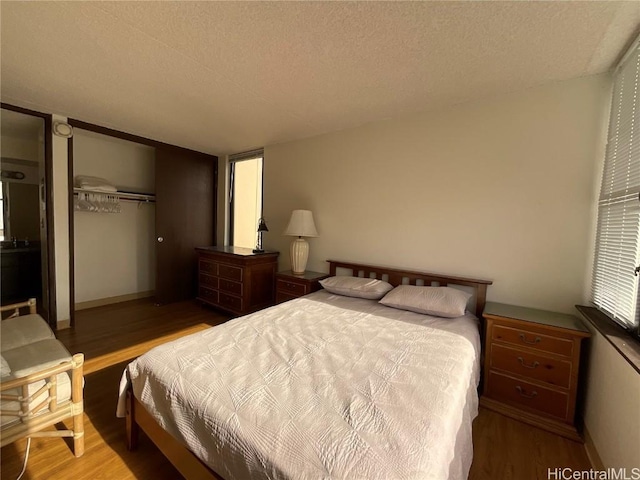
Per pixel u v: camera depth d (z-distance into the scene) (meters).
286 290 3.16
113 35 1.58
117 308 3.84
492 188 2.24
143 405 1.34
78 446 1.46
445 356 1.45
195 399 1.12
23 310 3.66
